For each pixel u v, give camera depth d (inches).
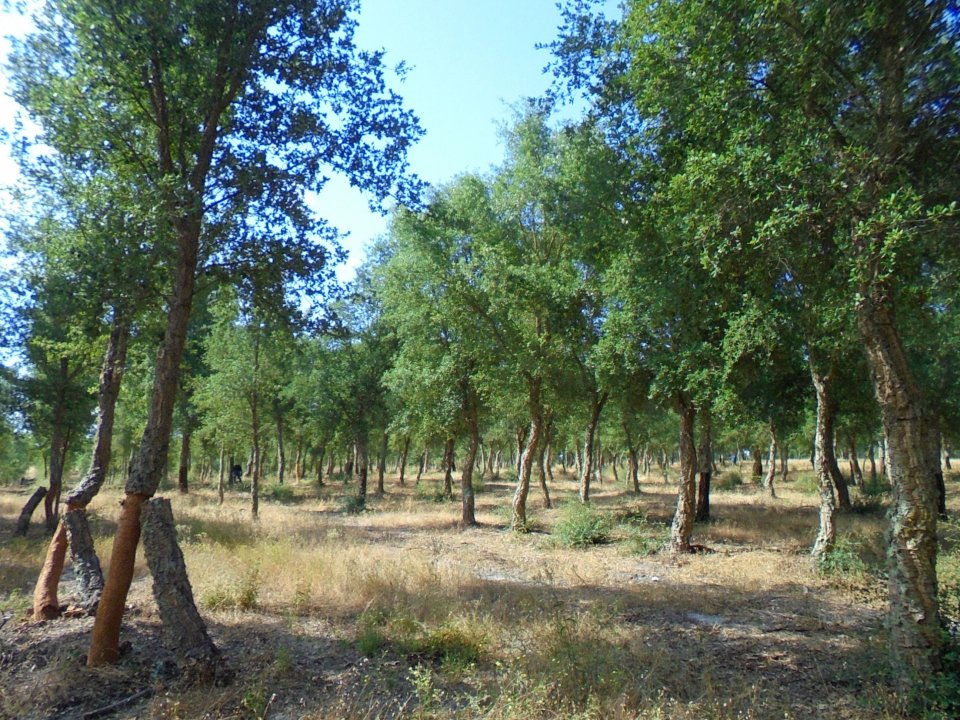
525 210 732.0
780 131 243.6
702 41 247.0
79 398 661.3
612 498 1127.0
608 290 518.9
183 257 266.1
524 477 734.5
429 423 874.1
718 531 665.6
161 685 215.6
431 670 234.2
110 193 258.2
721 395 501.0
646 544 578.2
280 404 1230.9
